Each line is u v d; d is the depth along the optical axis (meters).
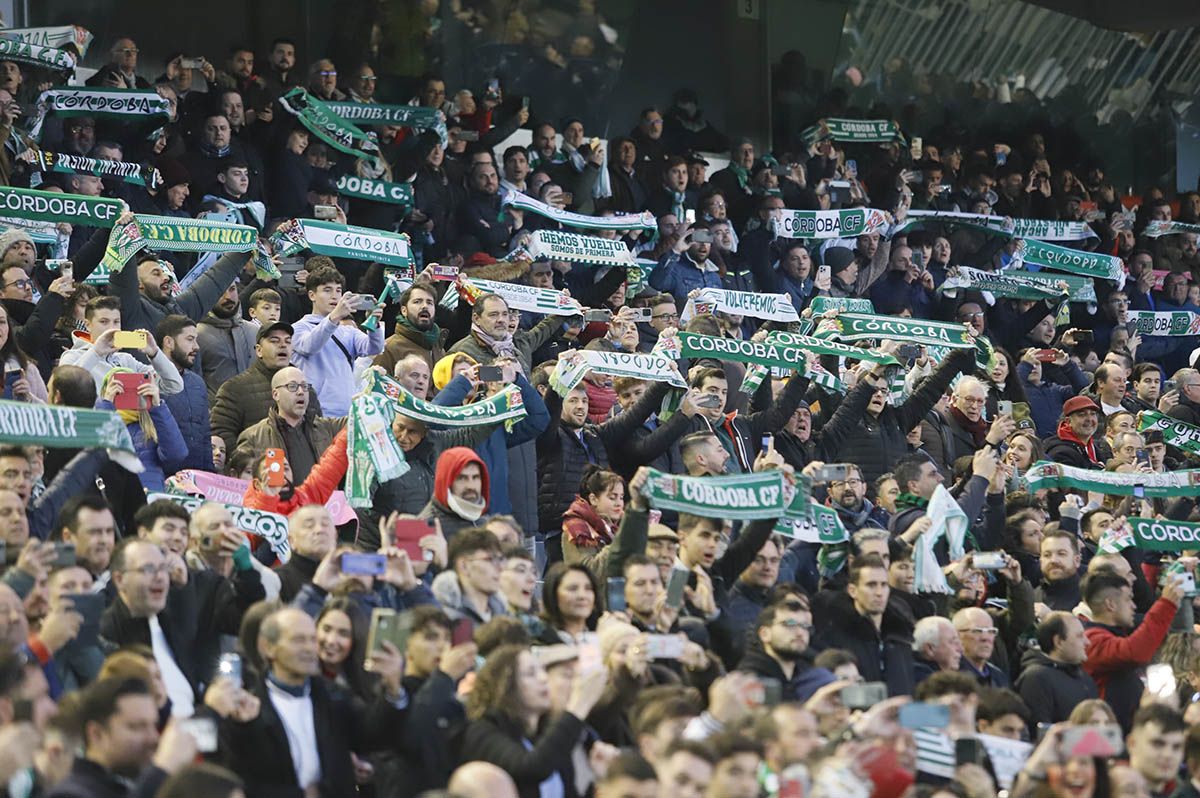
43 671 18.47
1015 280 47.06
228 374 31.33
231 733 18.23
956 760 20.11
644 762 16.62
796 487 24.89
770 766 17.86
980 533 29.89
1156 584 31.58
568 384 28.89
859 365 35.47
